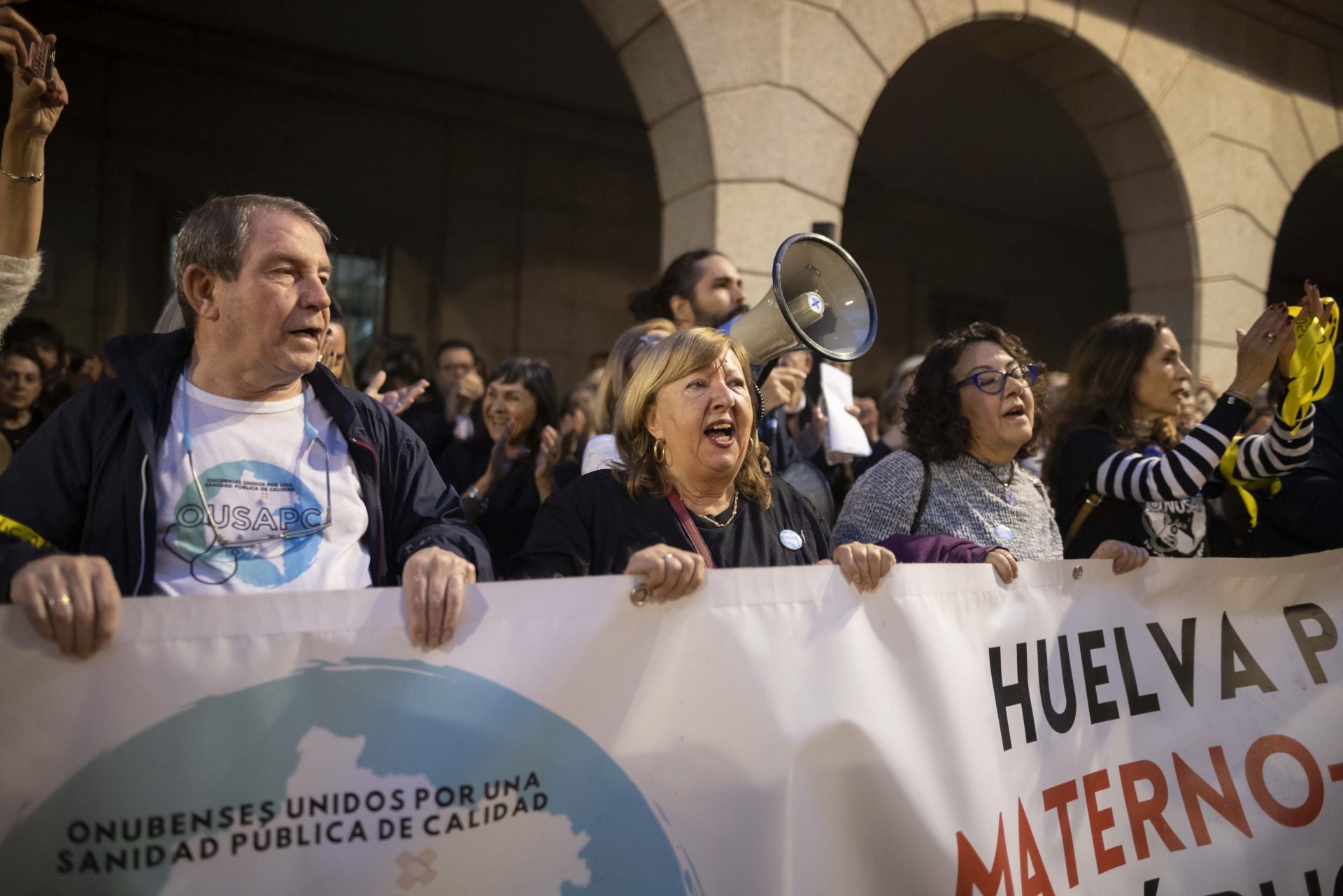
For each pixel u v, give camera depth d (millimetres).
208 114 7738
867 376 11070
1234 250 6707
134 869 1211
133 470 1525
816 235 2395
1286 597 2145
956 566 1784
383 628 1344
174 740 1237
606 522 1842
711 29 4777
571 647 1436
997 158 10031
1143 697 1953
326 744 1300
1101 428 2666
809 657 1592
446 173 8719
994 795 1716
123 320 7414
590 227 9391
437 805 1339
